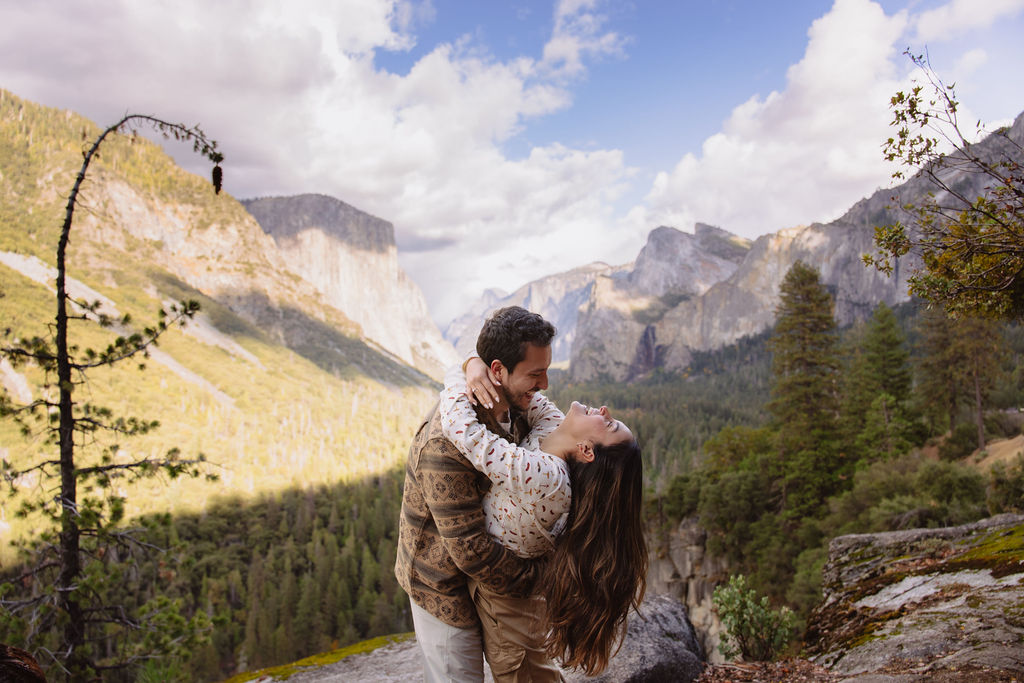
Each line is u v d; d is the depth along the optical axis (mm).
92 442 7684
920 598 4676
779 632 5496
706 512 40312
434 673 1950
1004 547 5094
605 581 1796
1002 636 3471
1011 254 4094
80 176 7242
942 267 4410
